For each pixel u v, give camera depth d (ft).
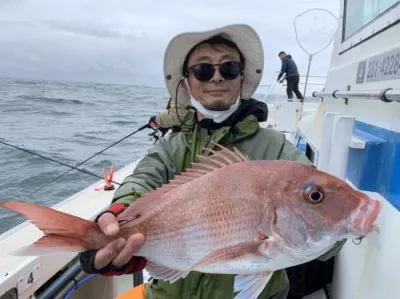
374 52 2.73
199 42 2.52
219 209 1.73
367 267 2.34
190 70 2.54
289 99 10.59
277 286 2.33
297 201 1.65
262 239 1.67
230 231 1.71
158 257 1.82
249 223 1.69
